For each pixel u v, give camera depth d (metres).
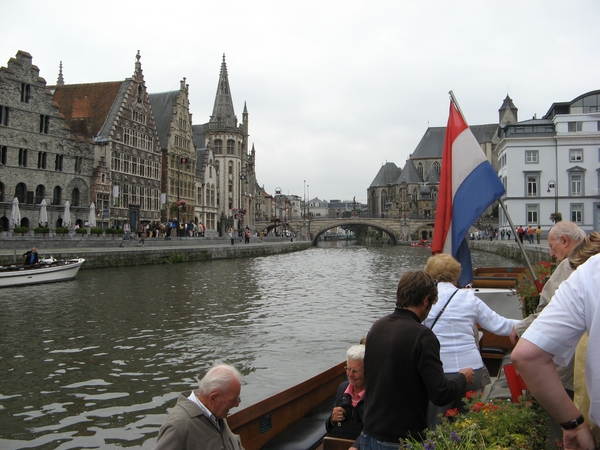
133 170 66.31
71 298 26.86
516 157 71.12
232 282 35.75
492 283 13.62
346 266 52.81
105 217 59.38
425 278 5.50
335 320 22.14
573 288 3.48
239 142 110.31
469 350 6.67
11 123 48.84
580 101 71.19
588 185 69.50
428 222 131.75
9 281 30.14
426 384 5.10
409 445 4.45
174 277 37.53
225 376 5.21
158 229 65.19
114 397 12.80
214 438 5.14
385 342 5.29
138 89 67.69
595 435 3.85
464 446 4.08
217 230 99.62
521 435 4.12
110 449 10.19
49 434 10.80
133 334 19.09
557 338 3.45
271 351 17.00
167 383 13.84
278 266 51.88
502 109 152.62
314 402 9.40
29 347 17.19
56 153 53.50
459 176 9.65
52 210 53.00
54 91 67.38
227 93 109.75
